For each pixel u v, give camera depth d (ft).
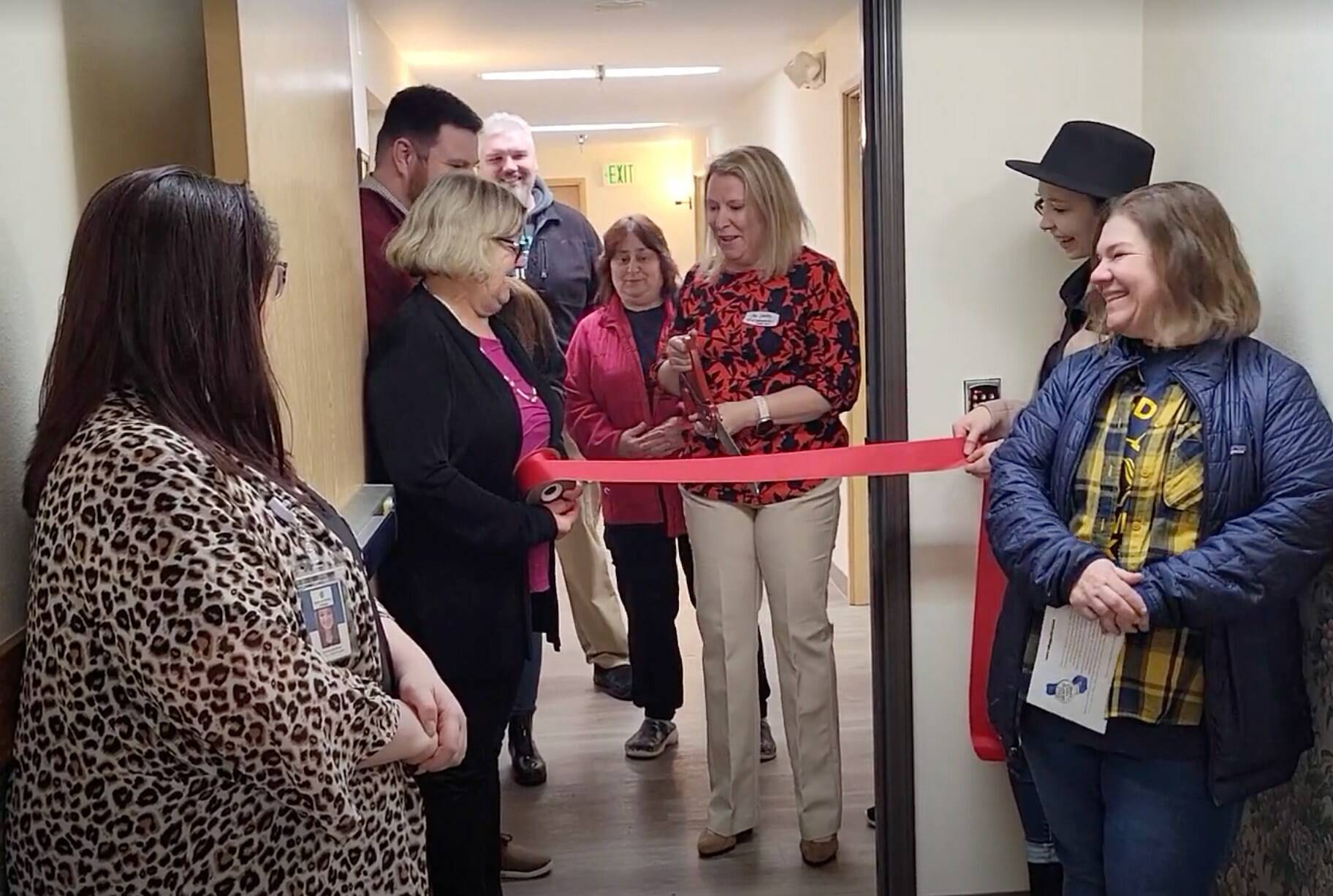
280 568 3.64
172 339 3.64
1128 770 5.67
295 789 3.45
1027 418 6.15
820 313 8.40
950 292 7.86
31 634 3.55
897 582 8.01
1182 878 5.62
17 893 3.65
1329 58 5.66
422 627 6.96
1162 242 5.48
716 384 8.49
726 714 8.99
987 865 8.26
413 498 6.81
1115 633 5.45
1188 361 5.60
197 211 3.68
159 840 3.57
